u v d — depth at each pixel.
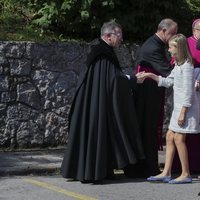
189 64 8.50
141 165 9.03
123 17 11.50
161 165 10.01
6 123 10.77
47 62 11.00
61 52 11.09
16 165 9.58
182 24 12.38
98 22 11.38
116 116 8.56
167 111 11.85
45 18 11.47
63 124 11.13
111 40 8.66
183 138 8.66
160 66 8.87
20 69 10.83
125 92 8.65
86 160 8.49
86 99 8.56
